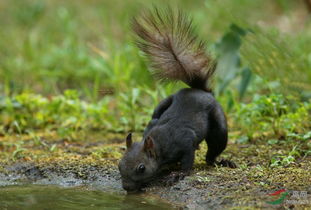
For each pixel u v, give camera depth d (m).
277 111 11.88
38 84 17.80
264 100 11.64
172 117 9.83
